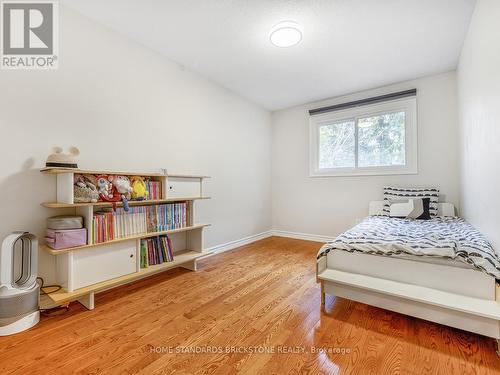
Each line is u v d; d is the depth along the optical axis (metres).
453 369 1.17
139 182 2.11
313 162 3.93
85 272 1.74
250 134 3.86
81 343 1.37
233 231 3.51
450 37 2.23
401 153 3.23
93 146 2.03
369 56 2.56
